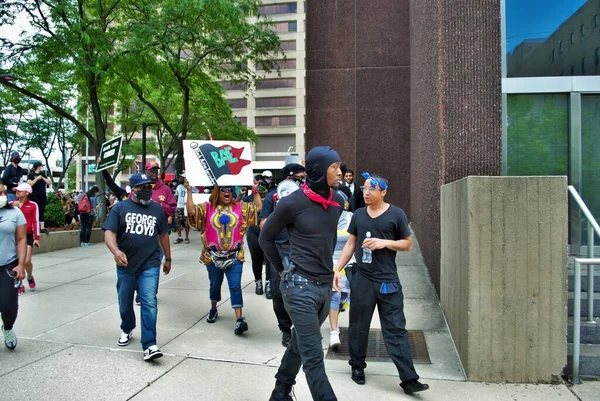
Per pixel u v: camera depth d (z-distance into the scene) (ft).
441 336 16.94
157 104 77.30
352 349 13.44
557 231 13.06
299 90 193.47
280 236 16.02
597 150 22.30
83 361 14.97
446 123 18.65
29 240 24.68
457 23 18.48
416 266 26.94
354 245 13.75
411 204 39.65
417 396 12.50
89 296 23.00
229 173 17.94
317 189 10.85
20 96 59.06
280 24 194.39
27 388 13.03
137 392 12.80
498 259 13.24
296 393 12.86
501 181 13.20
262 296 22.85
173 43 45.80
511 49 23.11
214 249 17.58
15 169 36.58
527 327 13.16
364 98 41.14
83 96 56.29
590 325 14.60
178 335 17.53
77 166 209.67
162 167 97.45
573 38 22.81
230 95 198.08
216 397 12.56
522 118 22.66
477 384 13.16
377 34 40.98
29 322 18.98
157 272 15.83
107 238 15.40
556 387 12.89
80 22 39.68
